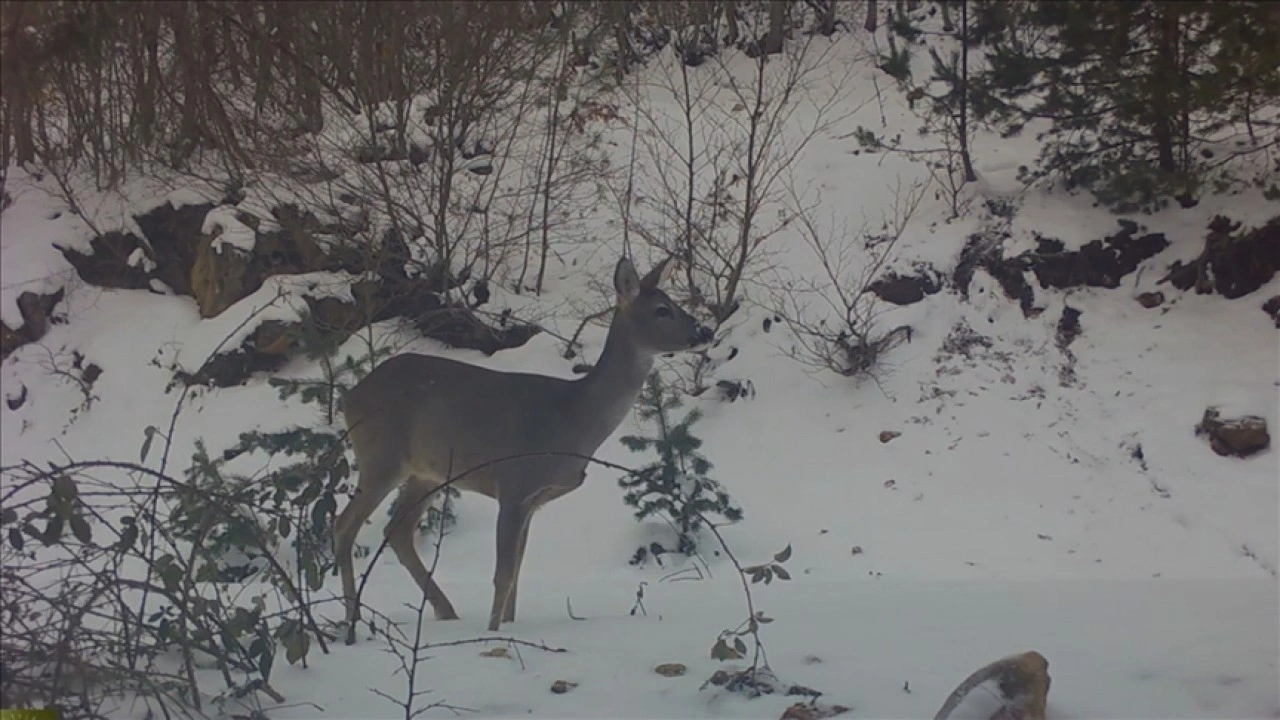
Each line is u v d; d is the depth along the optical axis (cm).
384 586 756
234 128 739
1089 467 1061
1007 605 518
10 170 1380
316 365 1220
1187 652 404
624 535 992
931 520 1022
